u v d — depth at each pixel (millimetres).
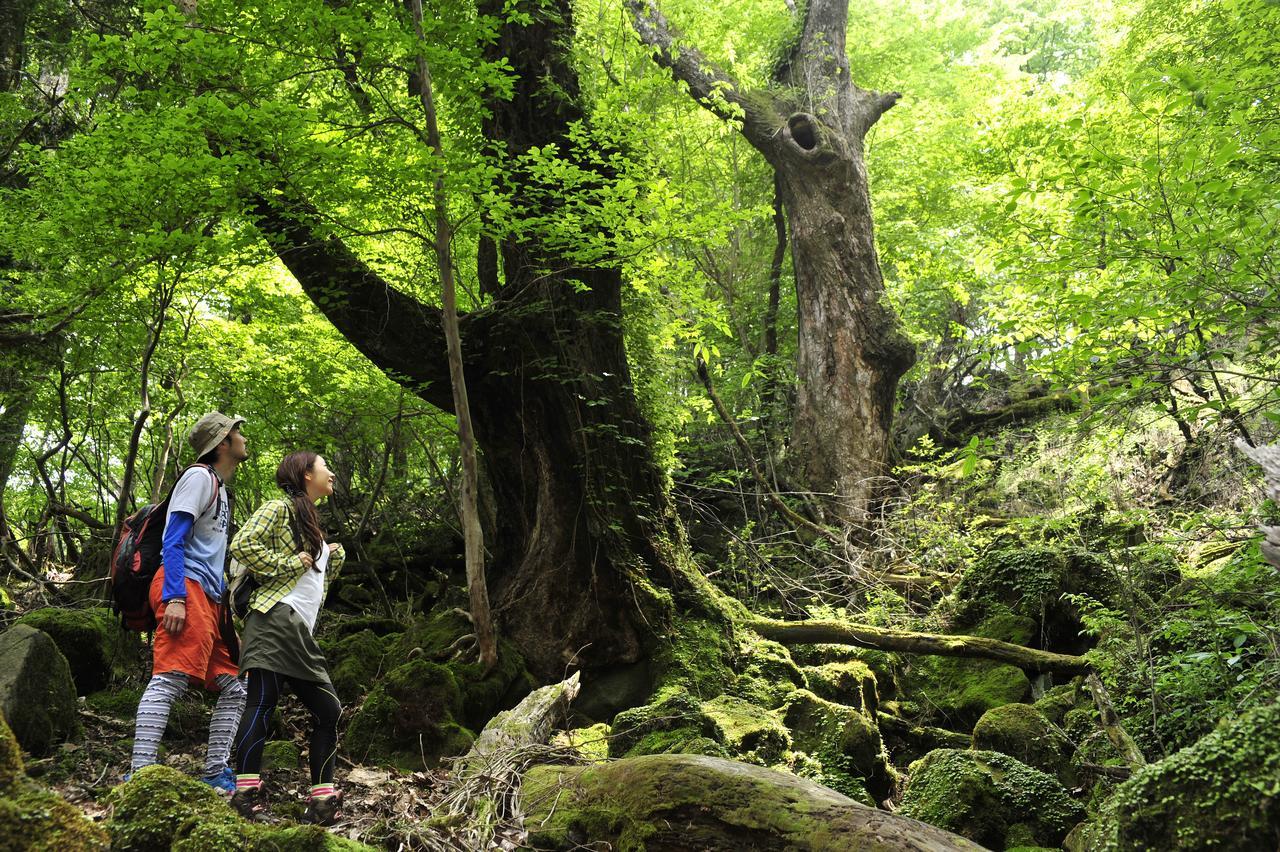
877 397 11750
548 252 7484
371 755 5566
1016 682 6758
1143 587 6203
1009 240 6121
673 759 3830
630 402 7801
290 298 8914
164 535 3943
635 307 8773
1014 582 7477
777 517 11156
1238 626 4508
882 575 9109
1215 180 4594
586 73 8320
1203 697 4668
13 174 8812
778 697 6703
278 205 6426
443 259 6629
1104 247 5258
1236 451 7727
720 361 13398
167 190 5855
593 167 7617
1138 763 4551
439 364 7531
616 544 7223
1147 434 9070
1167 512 8055
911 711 6957
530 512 7453
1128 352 5262
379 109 6992
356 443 10703
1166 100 6082
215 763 4074
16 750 2490
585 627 6984
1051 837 4684
